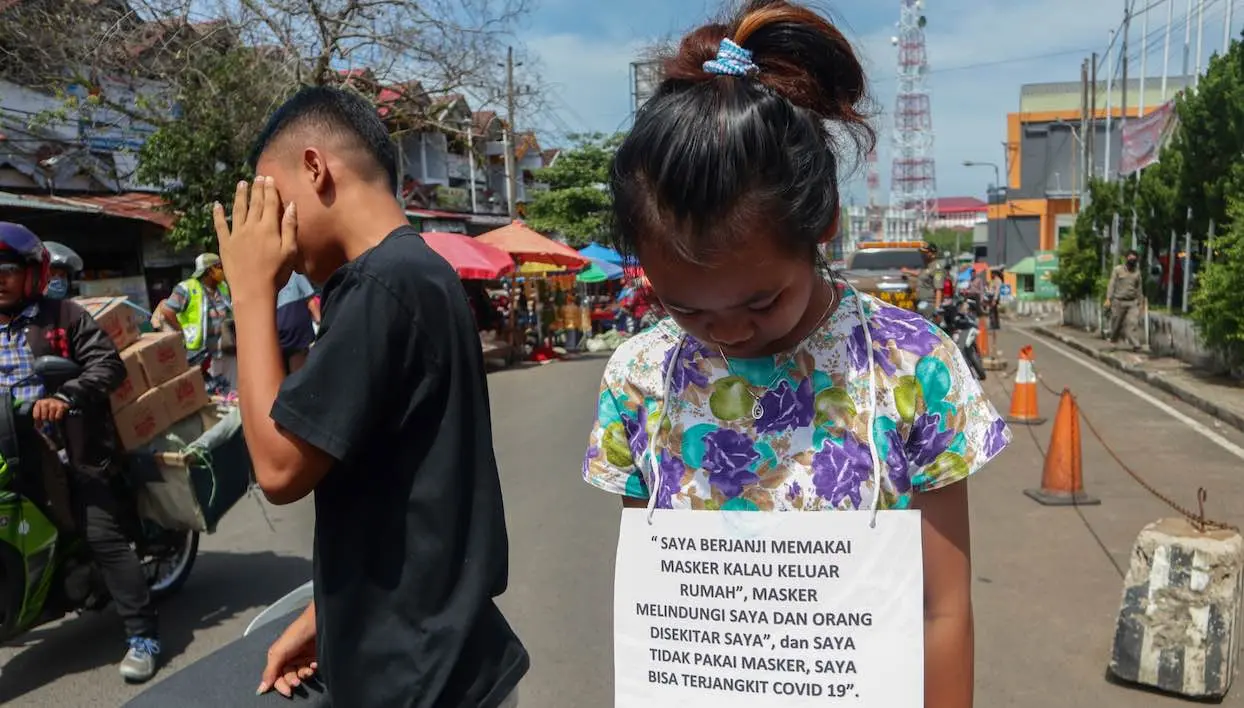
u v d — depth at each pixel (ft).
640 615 3.75
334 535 4.53
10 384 10.80
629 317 60.03
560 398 34.35
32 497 10.68
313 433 4.14
